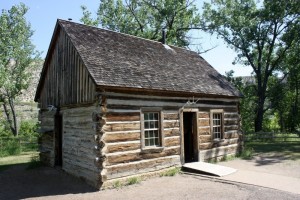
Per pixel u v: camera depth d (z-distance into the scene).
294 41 28.61
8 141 21.70
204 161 14.05
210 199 8.62
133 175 10.87
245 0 29.48
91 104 11.02
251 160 15.29
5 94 30.78
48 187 10.62
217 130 15.46
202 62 18.11
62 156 13.23
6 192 10.16
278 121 38.78
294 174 11.96
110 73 10.93
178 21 31.38
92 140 10.85
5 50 30.56
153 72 12.88
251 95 32.09
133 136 11.02
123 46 13.73
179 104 13.06
